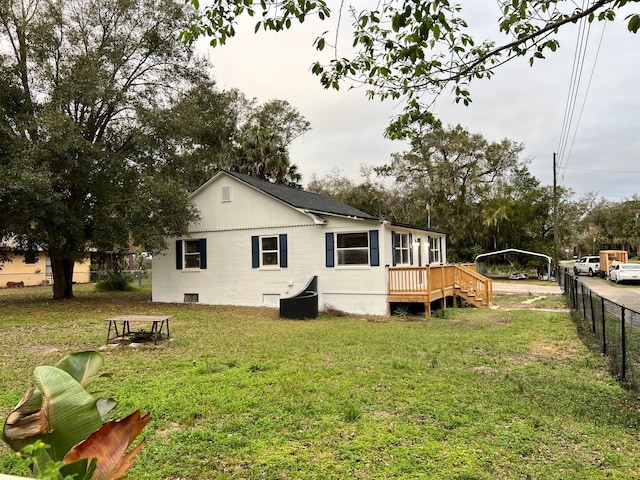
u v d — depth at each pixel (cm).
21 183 1244
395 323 1239
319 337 993
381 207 4094
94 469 128
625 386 596
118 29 1769
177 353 823
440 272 1521
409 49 426
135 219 1556
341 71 473
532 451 396
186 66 1964
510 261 3641
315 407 508
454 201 3675
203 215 1770
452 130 3688
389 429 445
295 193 1919
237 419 475
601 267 3384
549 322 1209
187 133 1761
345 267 1491
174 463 375
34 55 1519
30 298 1981
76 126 1473
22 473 358
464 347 876
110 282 2430
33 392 152
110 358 779
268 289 1630
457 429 446
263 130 3334
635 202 5891
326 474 353
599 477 348
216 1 421
